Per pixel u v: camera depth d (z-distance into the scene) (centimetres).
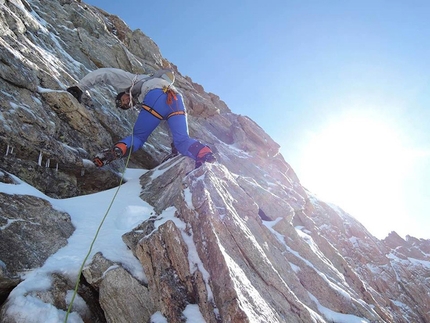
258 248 405
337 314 456
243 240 393
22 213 400
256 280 364
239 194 511
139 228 401
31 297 318
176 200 434
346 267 710
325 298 475
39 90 556
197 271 335
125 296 339
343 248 1183
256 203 535
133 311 332
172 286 329
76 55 890
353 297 514
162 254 352
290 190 923
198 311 315
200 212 385
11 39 602
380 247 1384
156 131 865
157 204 515
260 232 486
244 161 965
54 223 419
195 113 1160
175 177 564
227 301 297
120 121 729
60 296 338
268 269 389
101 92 753
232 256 362
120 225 454
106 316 331
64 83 651
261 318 304
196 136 959
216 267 329
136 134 525
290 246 538
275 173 1060
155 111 525
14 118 483
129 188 588
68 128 575
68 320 317
